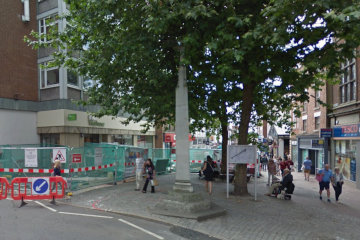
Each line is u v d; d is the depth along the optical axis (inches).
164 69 426.0
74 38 497.0
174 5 332.2
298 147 1119.6
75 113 745.6
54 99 735.1
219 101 594.6
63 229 267.6
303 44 355.9
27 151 493.0
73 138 745.6
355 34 284.7
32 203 385.7
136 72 450.6
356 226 327.3
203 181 650.2
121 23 413.4
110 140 892.6
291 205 422.9
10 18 716.0
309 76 355.3
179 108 356.8
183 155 351.3
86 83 797.2
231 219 322.0
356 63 679.1
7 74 705.0
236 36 349.4
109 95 466.6
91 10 415.5
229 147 448.8
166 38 387.5
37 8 780.0
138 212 337.1
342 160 761.6
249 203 408.2
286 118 697.6
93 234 255.8
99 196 429.7
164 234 266.4
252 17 345.4
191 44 346.6
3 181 409.4
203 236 266.2
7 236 243.4
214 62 404.5
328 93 856.9
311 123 1010.7
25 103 739.4
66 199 408.8
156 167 737.0
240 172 459.5
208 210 341.7
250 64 353.4
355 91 685.3
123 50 384.8
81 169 485.7
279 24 303.1
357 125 662.5
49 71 757.3
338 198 527.5
